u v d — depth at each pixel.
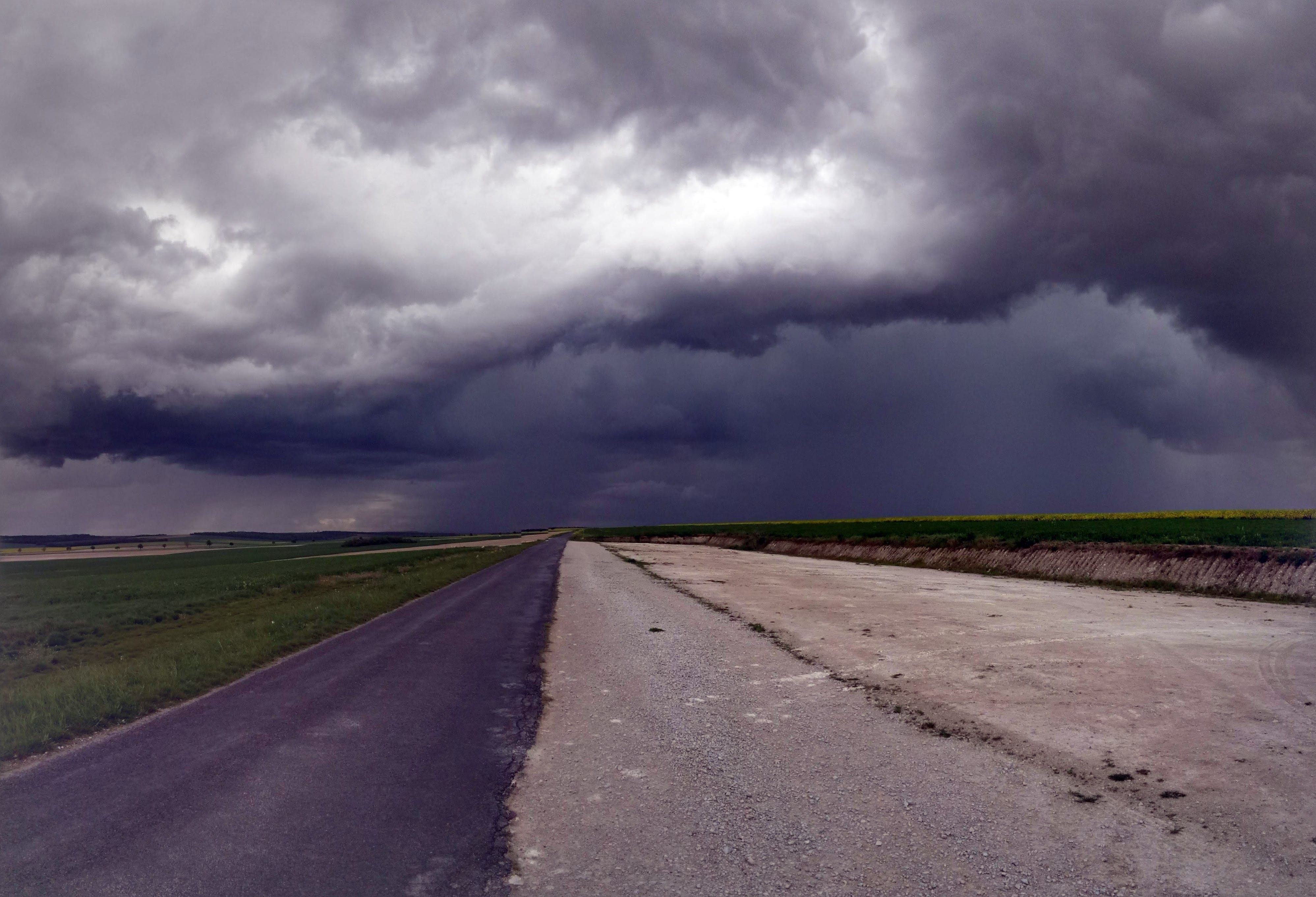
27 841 6.08
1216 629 16.61
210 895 5.17
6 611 30.52
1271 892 5.24
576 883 5.41
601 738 9.28
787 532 83.06
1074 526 50.62
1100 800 6.93
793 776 7.78
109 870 5.54
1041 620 18.48
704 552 72.50
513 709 10.82
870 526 84.75
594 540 115.69
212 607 28.30
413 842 6.12
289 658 15.19
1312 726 8.94
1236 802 6.78
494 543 124.69
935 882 5.44
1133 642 14.89
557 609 23.91
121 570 73.94
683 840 6.20
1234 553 26.17
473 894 5.23
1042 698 10.62
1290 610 20.58
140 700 10.91
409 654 15.45
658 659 14.58
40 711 10.33
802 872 5.60
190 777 7.70
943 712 10.09
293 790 7.32
